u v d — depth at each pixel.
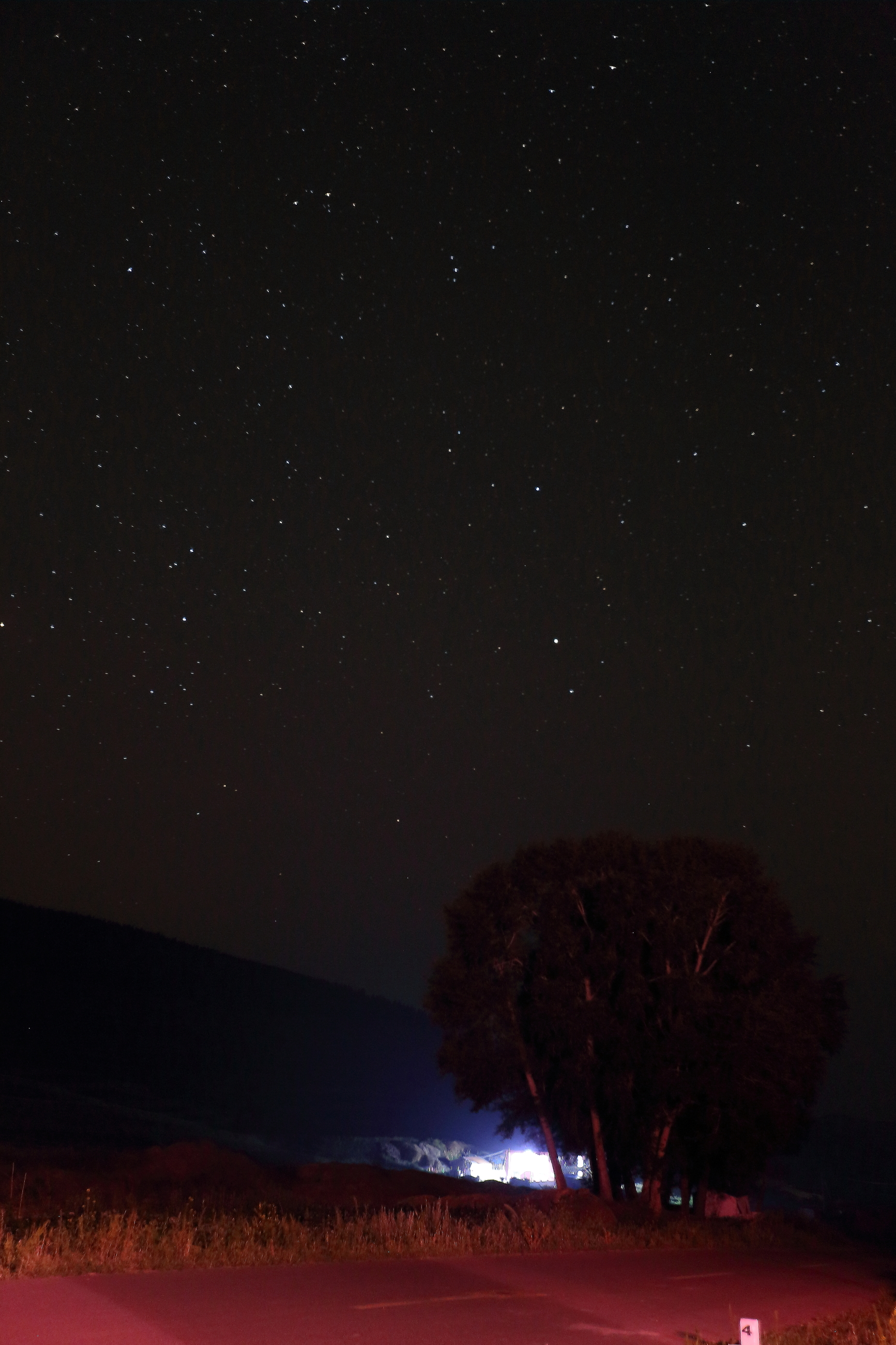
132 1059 87.62
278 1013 118.94
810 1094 29.86
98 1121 57.06
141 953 123.94
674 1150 29.64
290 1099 86.31
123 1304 9.79
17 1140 46.72
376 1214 19.69
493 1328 10.20
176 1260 12.48
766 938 29.14
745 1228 27.20
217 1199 25.06
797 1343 11.03
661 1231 22.75
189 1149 32.03
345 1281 12.18
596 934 29.22
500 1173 54.56
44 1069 75.62
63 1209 18.56
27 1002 97.06
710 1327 11.60
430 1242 15.94
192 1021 106.75
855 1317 13.43
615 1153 29.77
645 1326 11.23
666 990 27.81
